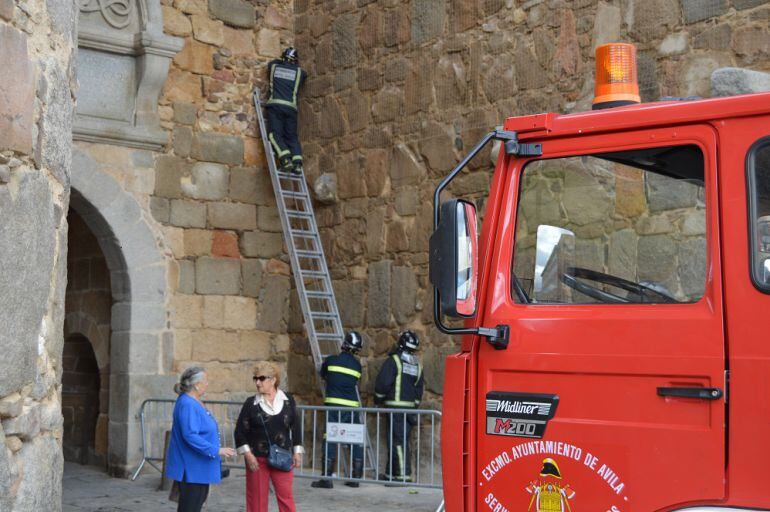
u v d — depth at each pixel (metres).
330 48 11.50
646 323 3.23
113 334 10.91
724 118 3.21
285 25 12.07
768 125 3.14
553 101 8.89
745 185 3.13
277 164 11.65
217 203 11.41
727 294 3.10
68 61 3.60
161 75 10.82
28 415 3.09
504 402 3.47
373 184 10.78
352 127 11.11
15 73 2.97
